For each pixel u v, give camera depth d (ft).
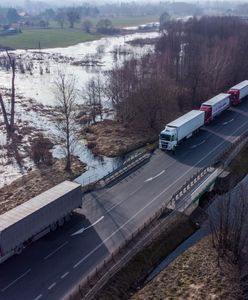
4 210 177.88
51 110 335.26
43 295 122.93
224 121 287.28
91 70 511.40
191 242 158.30
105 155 239.71
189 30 604.08
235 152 227.61
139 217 164.14
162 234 154.20
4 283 128.36
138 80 330.34
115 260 136.67
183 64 381.19
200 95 332.19
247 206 146.61
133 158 215.51
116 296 126.00
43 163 234.17
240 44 447.83
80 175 215.72
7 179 215.72
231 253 145.89
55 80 448.24
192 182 187.73
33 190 196.85
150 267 141.69
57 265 136.46
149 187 189.37
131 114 286.87
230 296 128.36
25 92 402.93
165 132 228.84
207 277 136.36
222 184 195.11
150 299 126.41
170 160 220.02
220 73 361.92
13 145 260.83
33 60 595.47
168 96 299.99
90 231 155.33
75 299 119.55
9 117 314.96
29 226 141.18
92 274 129.39
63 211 156.25
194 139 251.60
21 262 138.21
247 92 342.64
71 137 269.23
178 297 127.34
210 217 164.25
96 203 175.94
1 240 131.54
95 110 318.86
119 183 194.18
